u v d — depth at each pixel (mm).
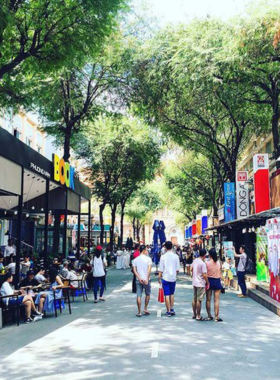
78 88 22938
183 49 18359
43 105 21688
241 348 7160
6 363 6484
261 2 14516
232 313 11125
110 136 33594
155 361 6254
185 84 18797
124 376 5551
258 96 19469
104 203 36031
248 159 43469
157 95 21750
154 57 21234
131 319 10148
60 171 19031
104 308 12398
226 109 21734
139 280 10578
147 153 33781
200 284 9906
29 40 13172
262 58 15297
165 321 9758
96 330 8906
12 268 16281
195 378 5438
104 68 22438
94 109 23594
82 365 6176
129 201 49562
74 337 8266
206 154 29125
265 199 22312
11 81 15672
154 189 54406
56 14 12266
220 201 30828
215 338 7926
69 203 23609
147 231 99188
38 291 12352
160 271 10719
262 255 17141
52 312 12188
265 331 8719
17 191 15375
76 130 23828
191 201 43844
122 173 36312
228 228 24750
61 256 20188
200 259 10047
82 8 12328
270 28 13641
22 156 13648
